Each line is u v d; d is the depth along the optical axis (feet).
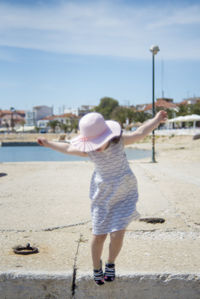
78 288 10.25
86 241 13.78
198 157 62.95
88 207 20.20
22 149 159.22
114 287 10.23
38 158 97.35
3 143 205.46
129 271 10.39
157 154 82.23
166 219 17.30
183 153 75.05
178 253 12.24
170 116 204.33
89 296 10.27
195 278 10.25
